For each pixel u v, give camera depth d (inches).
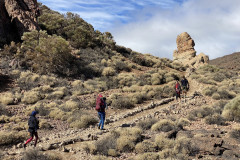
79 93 730.8
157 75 1042.1
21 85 719.1
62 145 348.8
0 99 601.9
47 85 743.7
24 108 574.9
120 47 1470.2
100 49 1242.6
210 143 296.7
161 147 316.2
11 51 886.4
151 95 778.2
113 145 323.6
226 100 650.8
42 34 951.6
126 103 652.1
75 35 1160.2
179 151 292.4
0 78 725.9
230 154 277.7
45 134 430.3
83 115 509.4
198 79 1043.9
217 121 438.9
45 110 555.8
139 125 433.1
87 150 317.7
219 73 1201.4
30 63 859.4
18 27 977.5
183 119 448.8
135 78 975.6
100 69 983.0
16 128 435.2
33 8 1186.0
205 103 629.9
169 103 682.8
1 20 943.7
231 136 342.3
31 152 289.7
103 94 749.9
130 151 318.0
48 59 861.8
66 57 905.5
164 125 409.4
